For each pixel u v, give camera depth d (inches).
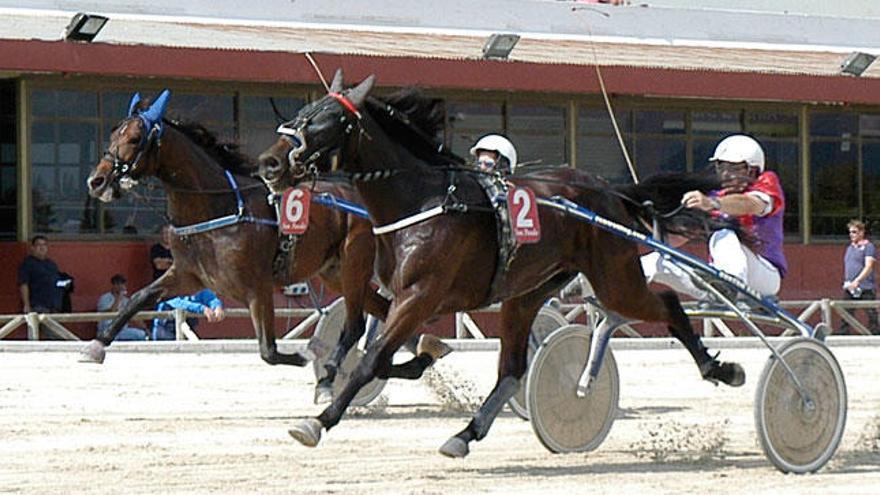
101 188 518.9
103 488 374.6
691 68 1058.1
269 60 934.4
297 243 544.4
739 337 941.8
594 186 440.1
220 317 823.7
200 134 540.7
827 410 419.5
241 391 620.1
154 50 912.3
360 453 441.7
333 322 575.2
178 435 480.1
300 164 389.7
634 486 383.2
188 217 535.5
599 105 1063.6
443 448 404.5
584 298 458.0
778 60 1187.3
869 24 1332.4
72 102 930.1
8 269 917.2
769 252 458.0
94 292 931.3
